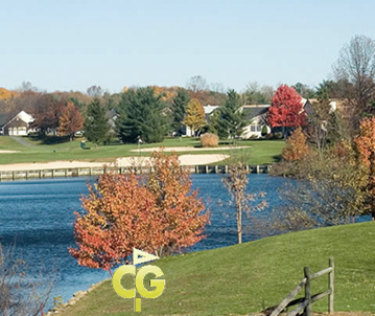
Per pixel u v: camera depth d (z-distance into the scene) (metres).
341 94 112.38
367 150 44.91
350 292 23.81
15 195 100.00
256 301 24.44
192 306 25.22
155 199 38.53
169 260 34.62
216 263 31.30
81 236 37.44
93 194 37.59
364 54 112.25
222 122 155.88
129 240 36.62
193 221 39.09
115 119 183.00
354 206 44.09
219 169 122.94
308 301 19.02
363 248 29.11
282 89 148.62
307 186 53.47
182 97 197.88
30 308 27.88
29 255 47.53
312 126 97.88
